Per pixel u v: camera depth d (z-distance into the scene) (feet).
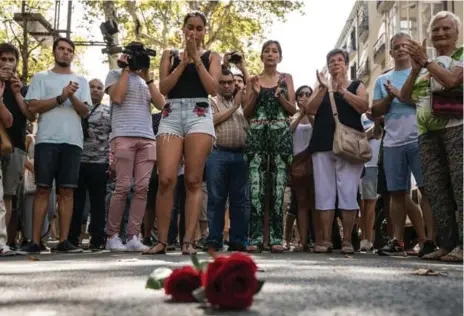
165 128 17.39
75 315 6.02
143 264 12.87
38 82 20.98
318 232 22.48
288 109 20.84
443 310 6.15
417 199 26.37
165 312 5.93
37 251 20.11
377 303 6.59
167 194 17.58
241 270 5.85
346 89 21.34
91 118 24.23
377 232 25.34
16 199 23.34
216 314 5.79
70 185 20.93
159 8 76.02
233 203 21.16
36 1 61.77
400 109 19.30
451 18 15.94
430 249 17.81
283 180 20.57
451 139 15.29
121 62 20.97
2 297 7.50
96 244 24.00
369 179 25.59
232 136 20.95
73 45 21.77
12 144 19.79
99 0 69.92
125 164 21.18
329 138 20.83
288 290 7.73
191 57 16.97
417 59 15.08
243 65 23.12
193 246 17.70
